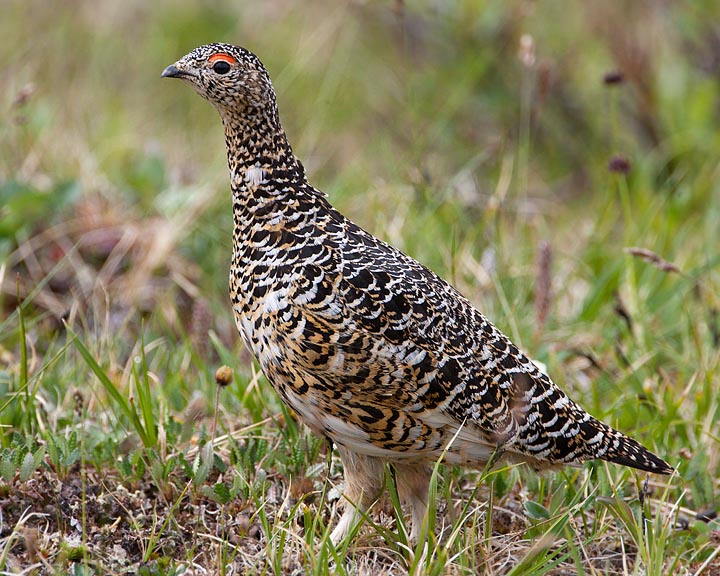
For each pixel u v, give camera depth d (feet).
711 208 43.42
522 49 39.70
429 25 55.83
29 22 56.44
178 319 35.86
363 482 25.59
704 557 26.32
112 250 38.47
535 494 28.25
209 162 46.83
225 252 38.83
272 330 24.35
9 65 51.34
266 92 25.17
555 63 53.52
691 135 49.70
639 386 32.27
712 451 30.01
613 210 44.37
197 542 24.91
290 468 27.32
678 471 28.63
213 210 40.34
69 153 43.37
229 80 24.89
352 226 25.64
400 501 26.99
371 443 24.61
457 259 37.06
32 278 37.58
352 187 43.29
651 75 51.85
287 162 25.40
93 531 24.71
